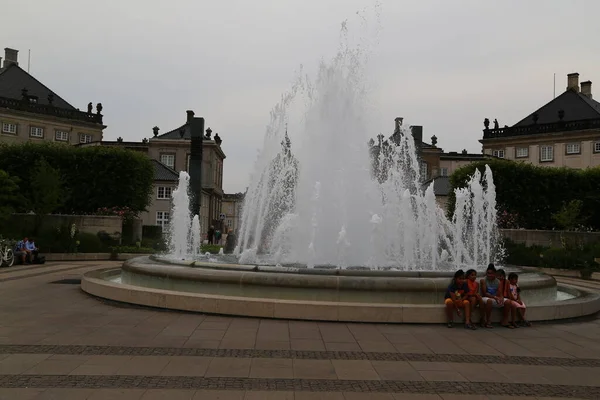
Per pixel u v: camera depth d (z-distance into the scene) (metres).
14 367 6.74
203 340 8.42
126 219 36.44
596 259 27.19
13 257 23.23
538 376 6.97
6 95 68.50
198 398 5.67
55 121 70.31
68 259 28.12
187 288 11.70
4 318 10.16
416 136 30.19
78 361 7.07
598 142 61.88
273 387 6.13
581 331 10.20
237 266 11.94
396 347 8.38
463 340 9.09
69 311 10.96
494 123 72.31
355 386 6.27
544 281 12.77
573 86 72.88
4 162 36.50
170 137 70.88
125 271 14.04
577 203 33.66
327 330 9.43
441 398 5.93
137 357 7.32
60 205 31.58
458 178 39.66
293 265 14.67
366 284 10.85
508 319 10.56
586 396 6.17
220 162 79.00
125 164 37.91
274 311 10.27
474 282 10.48
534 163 67.25
